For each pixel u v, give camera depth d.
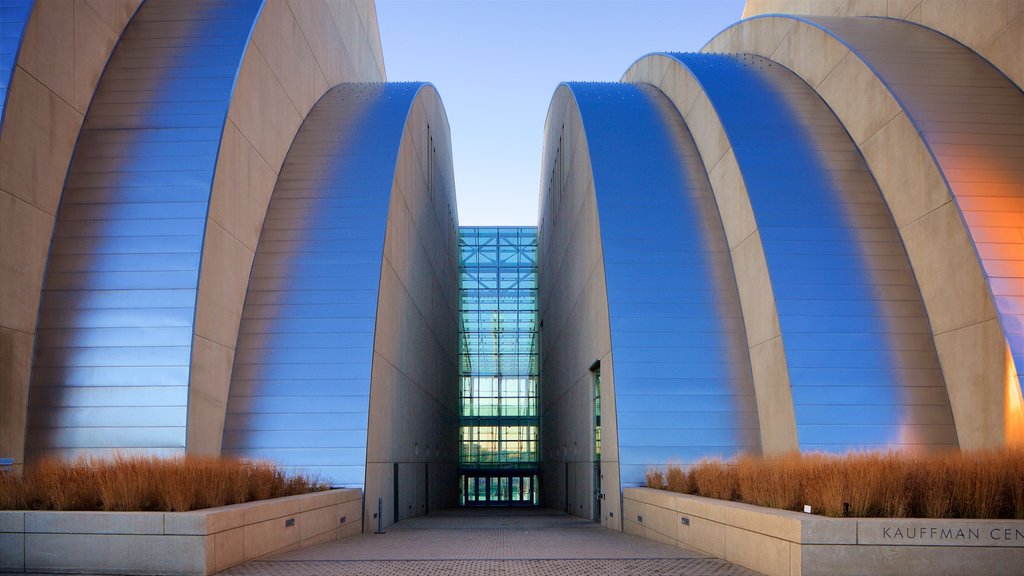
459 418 54.41
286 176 23.41
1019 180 17.14
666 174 24.69
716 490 14.50
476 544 14.67
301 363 19.78
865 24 23.53
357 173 23.52
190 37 19.62
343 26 31.41
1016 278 15.98
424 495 33.03
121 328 16.44
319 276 21.03
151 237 17.00
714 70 26.28
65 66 16.91
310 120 26.12
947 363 17.75
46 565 9.56
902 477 10.02
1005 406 15.57
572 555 12.09
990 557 8.75
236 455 18.70
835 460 11.78
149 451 15.95
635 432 20.27
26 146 15.66
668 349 21.12
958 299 17.17
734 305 21.81
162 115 18.14
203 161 17.69
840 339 18.53
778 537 9.42
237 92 19.11
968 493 9.76
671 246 22.84
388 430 23.00
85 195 17.20
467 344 55.75
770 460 15.25
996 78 19.39
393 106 27.56
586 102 28.88
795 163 21.42
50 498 10.52
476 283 56.44
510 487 56.09
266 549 11.86
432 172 35.56
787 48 25.72
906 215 19.20
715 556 11.85
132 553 9.55
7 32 15.28
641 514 17.67
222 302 18.55
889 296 18.98
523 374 55.50
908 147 18.72
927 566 8.76
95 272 16.70
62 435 15.86
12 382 15.42
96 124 17.94
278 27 22.56
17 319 15.59
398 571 9.94
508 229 57.06
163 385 16.23
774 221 20.20
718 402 20.48
